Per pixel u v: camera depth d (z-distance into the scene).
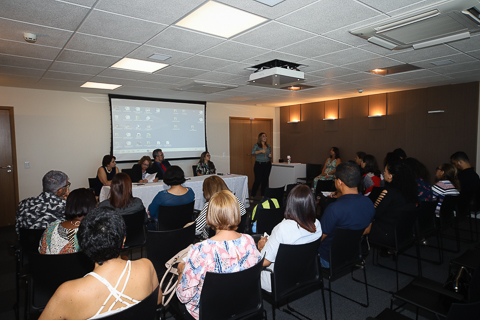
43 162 5.55
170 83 5.11
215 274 1.41
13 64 3.71
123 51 3.26
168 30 2.67
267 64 3.92
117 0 2.08
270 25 2.58
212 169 6.54
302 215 2.00
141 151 6.62
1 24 2.47
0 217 5.20
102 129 6.20
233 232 1.59
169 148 7.05
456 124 5.61
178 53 3.37
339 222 2.38
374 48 3.25
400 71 4.43
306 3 2.16
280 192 4.56
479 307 1.31
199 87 5.27
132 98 6.46
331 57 3.60
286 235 1.97
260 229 3.17
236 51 3.31
